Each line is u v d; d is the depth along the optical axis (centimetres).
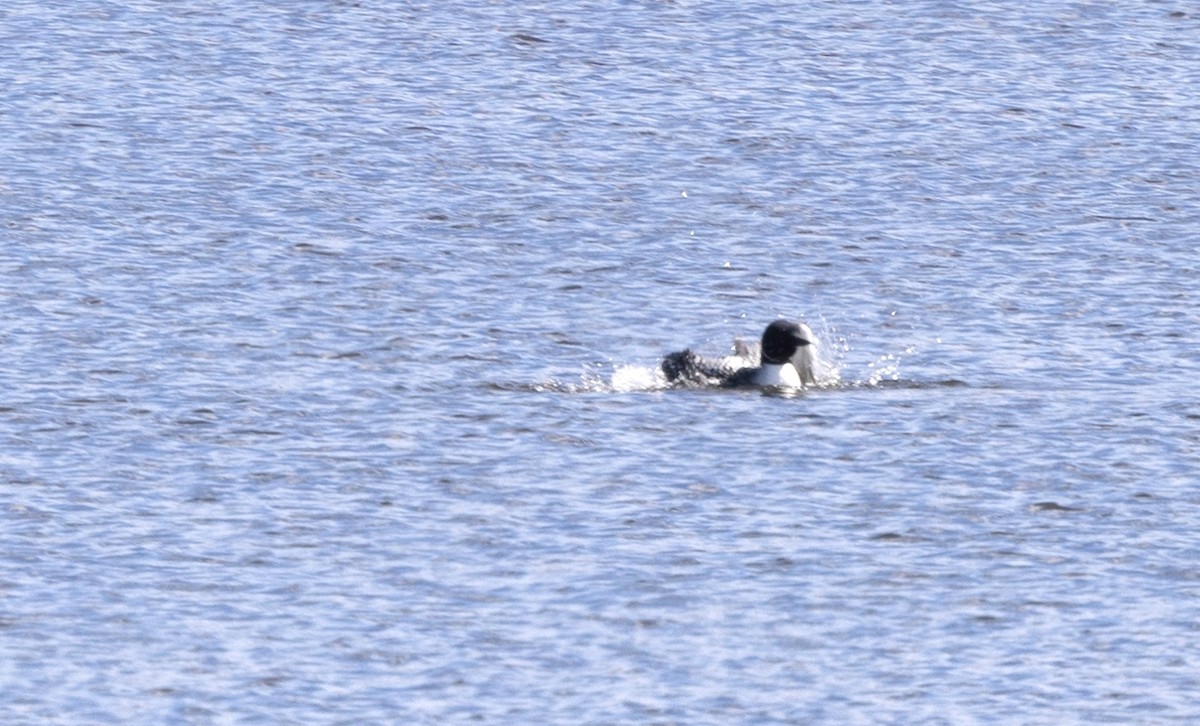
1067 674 6419
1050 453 8344
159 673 6344
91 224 11588
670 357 9338
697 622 6756
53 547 7281
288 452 8275
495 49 15712
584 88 14788
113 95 14338
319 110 14138
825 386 9294
